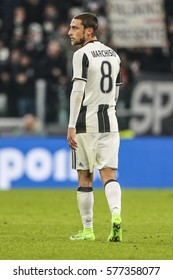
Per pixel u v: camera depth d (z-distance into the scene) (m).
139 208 43.56
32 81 59.84
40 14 65.12
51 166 56.19
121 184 57.38
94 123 28.81
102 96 28.86
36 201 47.22
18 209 42.84
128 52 61.34
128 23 57.78
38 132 57.59
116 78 29.34
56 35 62.94
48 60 60.81
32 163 55.97
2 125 57.88
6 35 63.97
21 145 55.88
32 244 28.75
